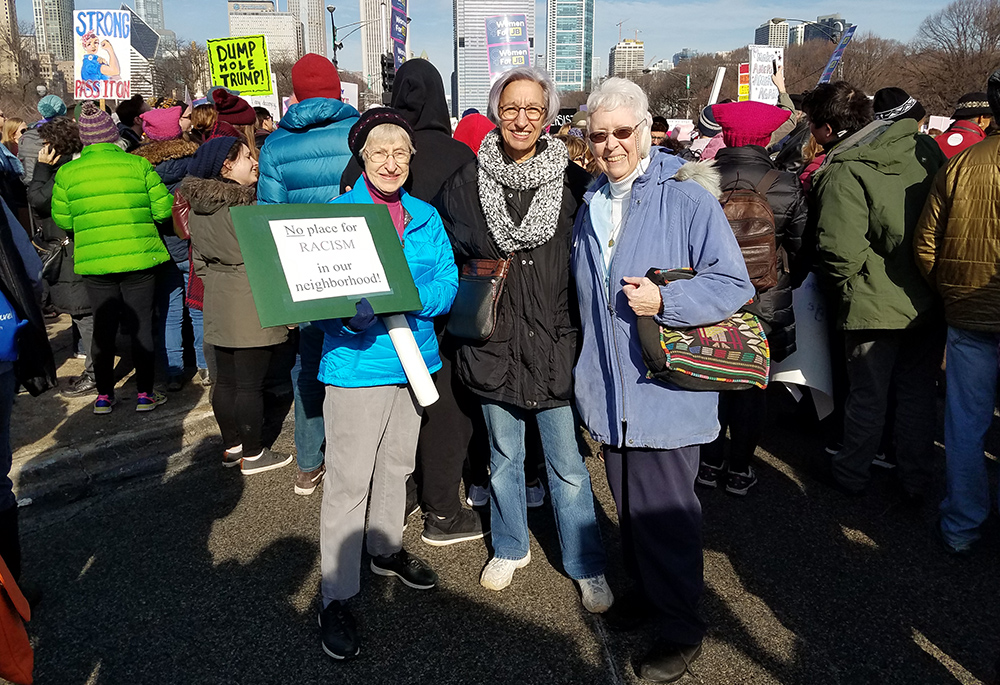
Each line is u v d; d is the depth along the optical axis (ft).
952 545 10.01
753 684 7.72
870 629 8.55
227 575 9.77
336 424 8.08
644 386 7.36
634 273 7.29
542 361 8.29
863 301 10.48
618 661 8.11
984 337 9.38
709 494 11.93
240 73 32.30
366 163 7.92
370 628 8.70
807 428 14.52
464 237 8.54
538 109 7.81
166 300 15.46
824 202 10.38
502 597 9.25
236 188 11.15
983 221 8.89
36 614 9.01
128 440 13.17
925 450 11.07
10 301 8.33
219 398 12.56
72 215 13.44
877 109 11.82
